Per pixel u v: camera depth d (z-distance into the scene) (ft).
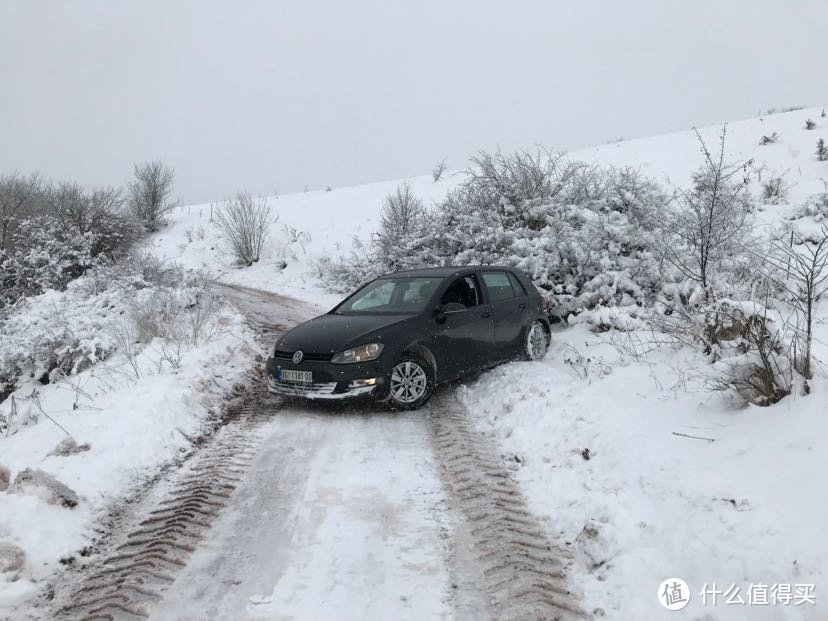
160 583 11.50
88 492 15.29
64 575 12.04
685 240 29.12
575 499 14.20
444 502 14.82
